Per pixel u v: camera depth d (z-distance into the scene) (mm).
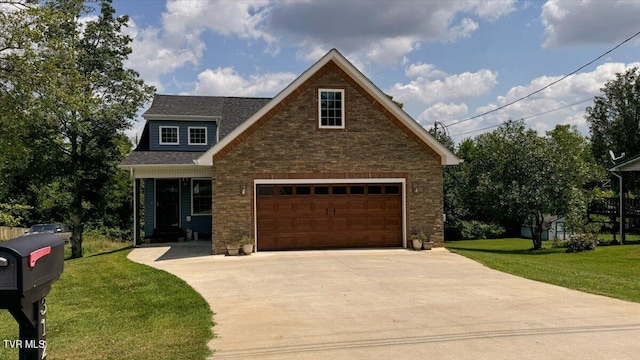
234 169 15852
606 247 21203
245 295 9766
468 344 6395
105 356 6164
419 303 8883
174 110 22797
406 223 16766
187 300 9359
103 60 23453
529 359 5801
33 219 33062
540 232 23359
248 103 25328
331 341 6605
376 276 11734
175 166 19344
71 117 22234
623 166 23469
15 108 16000
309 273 12180
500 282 11078
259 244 16109
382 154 16672
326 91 16375
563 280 11547
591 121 46125
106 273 13492
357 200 16656
